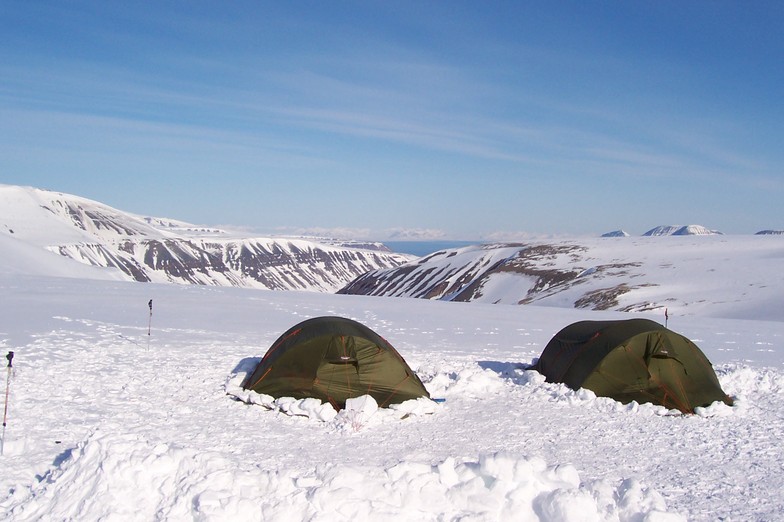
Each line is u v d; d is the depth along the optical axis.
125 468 6.82
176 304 27.80
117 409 10.90
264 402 11.64
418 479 6.82
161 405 11.35
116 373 13.46
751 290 67.00
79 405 10.96
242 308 27.91
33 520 6.31
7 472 7.67
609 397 12.80
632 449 9.73
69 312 22.66
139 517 6.28
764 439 10.37
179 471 6.98
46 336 17.20
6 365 13.35
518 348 20.42
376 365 12.26
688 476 8.45
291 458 8.80
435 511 6.45
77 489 6.73
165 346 16.95
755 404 12.95
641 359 12.94
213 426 10.28
